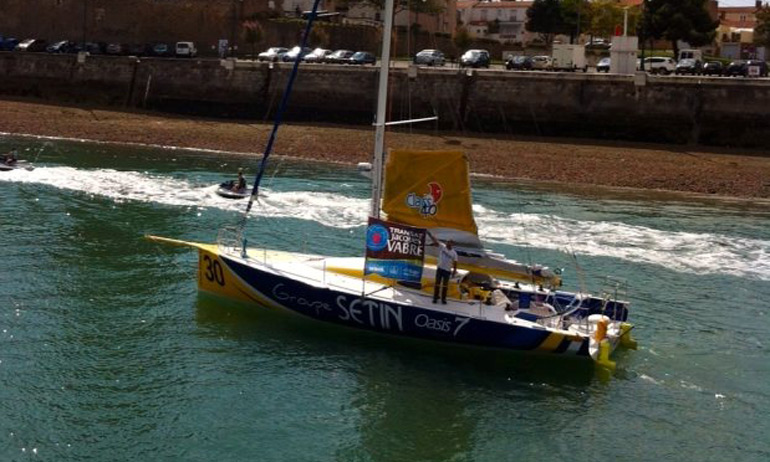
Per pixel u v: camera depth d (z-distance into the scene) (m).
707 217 40.66
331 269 23.33
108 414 17.56
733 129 59.03
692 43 90.25
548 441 17.25
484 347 20.77
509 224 37.34
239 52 96.88
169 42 98.25
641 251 33.28
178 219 35.28
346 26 98.56
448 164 21.05
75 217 34.66
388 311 21.11
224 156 55.78
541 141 61.66
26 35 102.19
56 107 72.94
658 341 22.92
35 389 18.42
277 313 22.94
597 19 107.19
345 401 18.62
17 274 26.17
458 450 16.77
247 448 16.52
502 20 139.00
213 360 20.39
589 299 22.11
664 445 17.22
